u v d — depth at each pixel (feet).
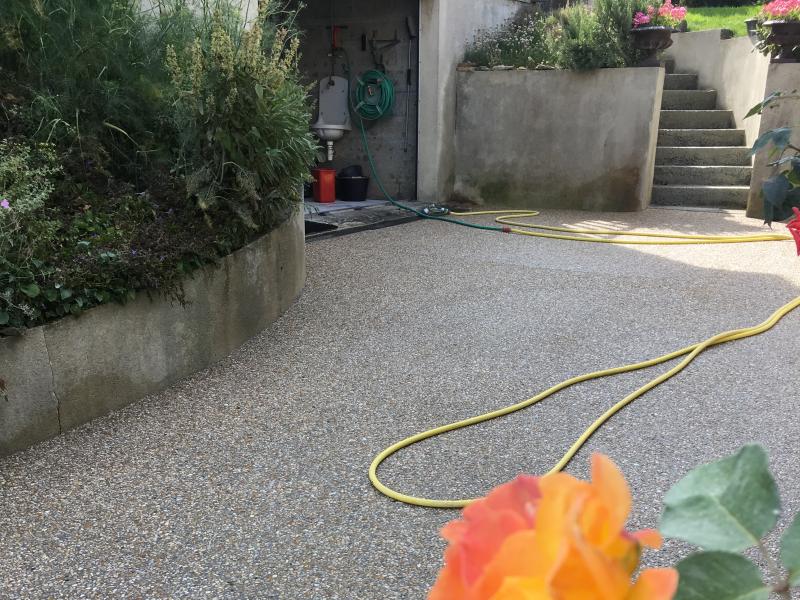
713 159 27.32
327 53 28.22
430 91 26.35
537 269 17.46
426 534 6.94
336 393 10.27
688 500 1.65
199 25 13.42
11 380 8.23
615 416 9.55
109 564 6.46
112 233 10.15
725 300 14.75
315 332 12.84
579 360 11.56
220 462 8.30
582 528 1.21
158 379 10.27
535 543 1.20
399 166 28.02
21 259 8.66
